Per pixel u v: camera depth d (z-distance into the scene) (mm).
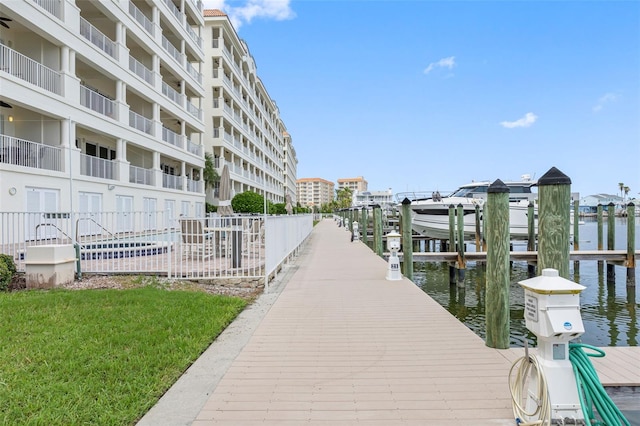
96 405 3129
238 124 41938
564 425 2670
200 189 31188
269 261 8109
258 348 4484
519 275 18312
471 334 4941
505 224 4438
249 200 32969
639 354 4027
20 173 13672
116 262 10172
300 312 6117
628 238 15961
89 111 17625
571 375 2713
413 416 2938
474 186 26453
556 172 3732
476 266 19656
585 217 80312
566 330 2598
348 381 3562
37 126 16109
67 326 5113
